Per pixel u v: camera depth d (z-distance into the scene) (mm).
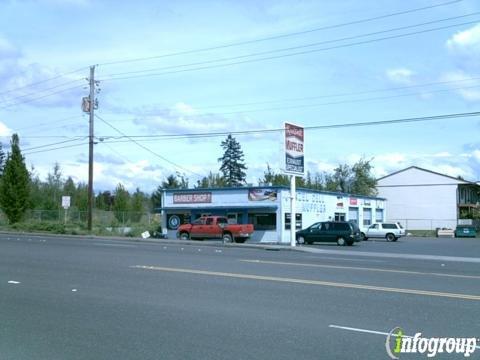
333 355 7184
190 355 7211
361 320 9336
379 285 13602
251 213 44406
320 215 49312
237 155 92688
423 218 77625
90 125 46500
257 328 8766
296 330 8617
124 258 21047
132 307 10578
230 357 7102
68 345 7781
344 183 81000
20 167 55219
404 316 9672
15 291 12555
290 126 35625
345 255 27500
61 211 62344
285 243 40875
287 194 43594
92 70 46312
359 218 57469
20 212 54781
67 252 23734
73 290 12688
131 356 7199
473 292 12562
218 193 45875
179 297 11711
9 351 7496
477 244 42594
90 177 46656
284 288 12977
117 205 71812
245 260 20969
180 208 47594
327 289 12828
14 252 23469
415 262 22891
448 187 76312
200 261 20125
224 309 10352
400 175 79562
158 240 39094
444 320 9336
